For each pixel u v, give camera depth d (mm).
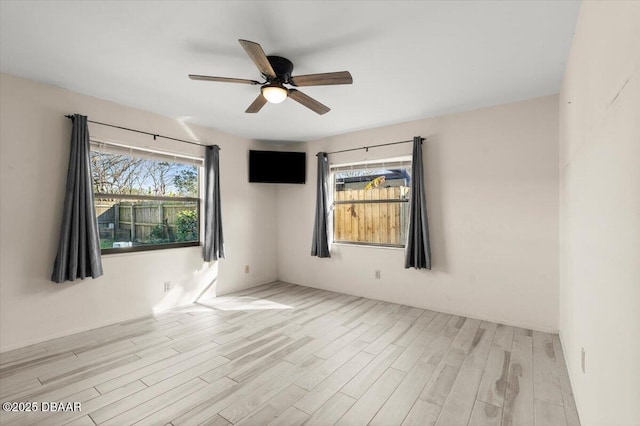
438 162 3918
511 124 3436
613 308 1195
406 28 2072
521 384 2260
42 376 2355
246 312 3861
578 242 2000
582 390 1819
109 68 2678
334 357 2674
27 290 2889
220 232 4484
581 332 1886
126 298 3572
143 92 3189
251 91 3162
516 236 3410
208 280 4465
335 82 2369
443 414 1937
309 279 5211
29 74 2795
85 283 3244
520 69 2658
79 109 3207
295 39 2205
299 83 2418
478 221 3641
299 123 4258
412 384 2264
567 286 2564
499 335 3148
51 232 3029
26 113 2887
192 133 4266
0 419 1876
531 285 3324
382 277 4406
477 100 3385
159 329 3293
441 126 3896
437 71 2699
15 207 2830
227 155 4758
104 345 2895
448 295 3848
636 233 939
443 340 3027
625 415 1039
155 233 4047
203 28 2088
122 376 2359
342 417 1907
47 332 2990
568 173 2467
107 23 2035
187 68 2682
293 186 5426
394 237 4488
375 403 2043
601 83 1375
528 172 3340
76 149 3078
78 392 2152
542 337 3096
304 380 2312
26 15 1944
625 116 1040
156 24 2045
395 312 3871
